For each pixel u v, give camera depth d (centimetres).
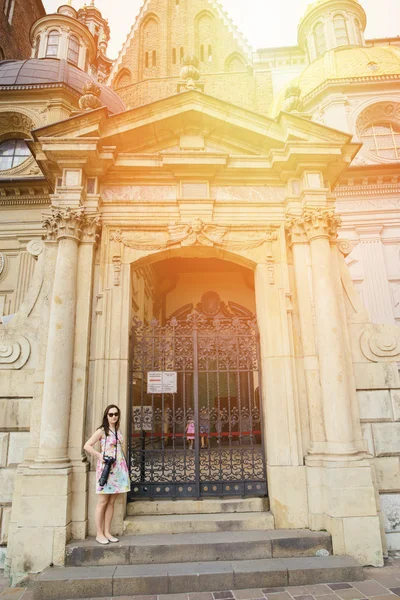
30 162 1570
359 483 629
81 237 752
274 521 658
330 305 716
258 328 783
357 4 2592
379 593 518
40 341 706
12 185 1464
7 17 2536
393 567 599
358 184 1541
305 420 705
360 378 724
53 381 661
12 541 604
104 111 781
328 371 688
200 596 522
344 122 1703
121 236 773
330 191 830
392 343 739
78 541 609
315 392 704
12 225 1482
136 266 796
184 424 734
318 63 1941
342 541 609
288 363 724
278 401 709
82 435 670
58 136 769
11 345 711
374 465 680
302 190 780
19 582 573
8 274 1452
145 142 827
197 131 838
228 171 805
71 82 1714
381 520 654
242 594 526
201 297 1770
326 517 638
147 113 808
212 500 695
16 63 1802
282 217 802
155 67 2988
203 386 1202
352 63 1845
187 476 749
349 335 746
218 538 612
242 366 774
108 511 617
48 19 2408
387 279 1459
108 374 705
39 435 662
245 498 702
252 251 787
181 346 773
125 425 694
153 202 784
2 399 691
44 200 1492
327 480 640
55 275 714
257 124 819
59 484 611
